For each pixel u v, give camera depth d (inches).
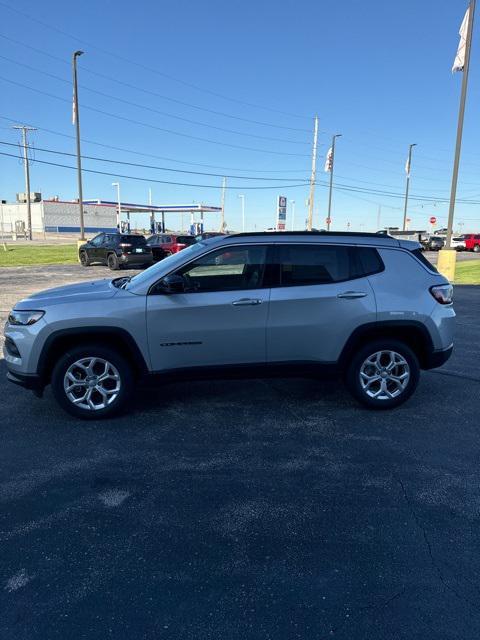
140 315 179.6
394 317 191.3
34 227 3437.5
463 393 221.8
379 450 164.7
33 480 144.9
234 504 133.0
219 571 107.0
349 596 99.6
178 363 185.6
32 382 181.2
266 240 189.3
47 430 179.6
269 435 176.2
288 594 100.2
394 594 100.3
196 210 2554.1
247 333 185.6
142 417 192.1
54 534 119.6
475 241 1798.7
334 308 188.5
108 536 119.0
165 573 106.3
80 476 147.3
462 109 671.1
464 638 89.3
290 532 120.9
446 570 107.6
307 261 190.5
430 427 183.8
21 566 108.2
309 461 157.1
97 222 3750.0
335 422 188.2
